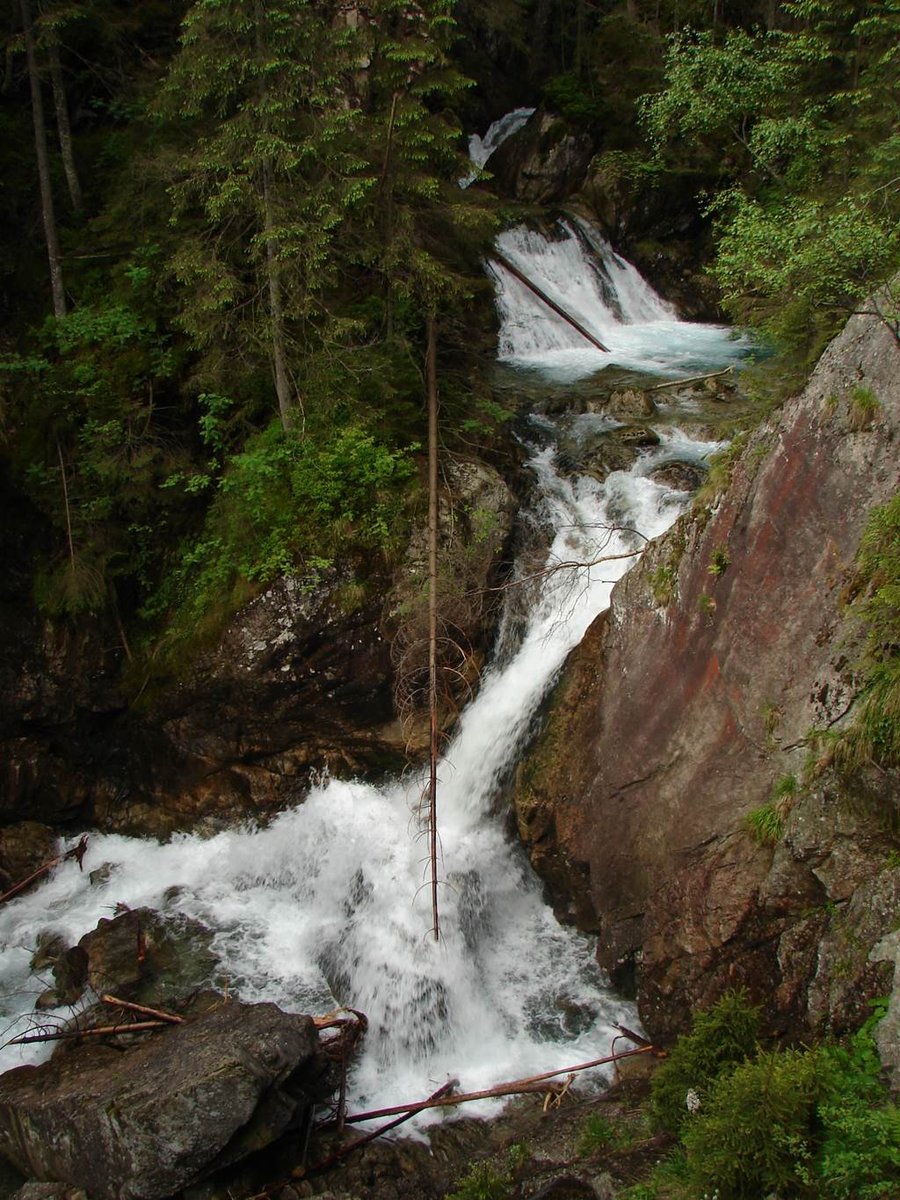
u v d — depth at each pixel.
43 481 13.69
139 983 10.69
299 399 13.71
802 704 8.18
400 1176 8.34
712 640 9.24
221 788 13.42
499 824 11.95
